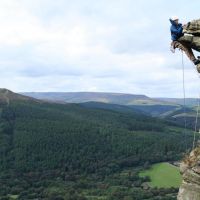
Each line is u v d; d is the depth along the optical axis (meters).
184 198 19.44
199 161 19.42
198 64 21.47
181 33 21.53
